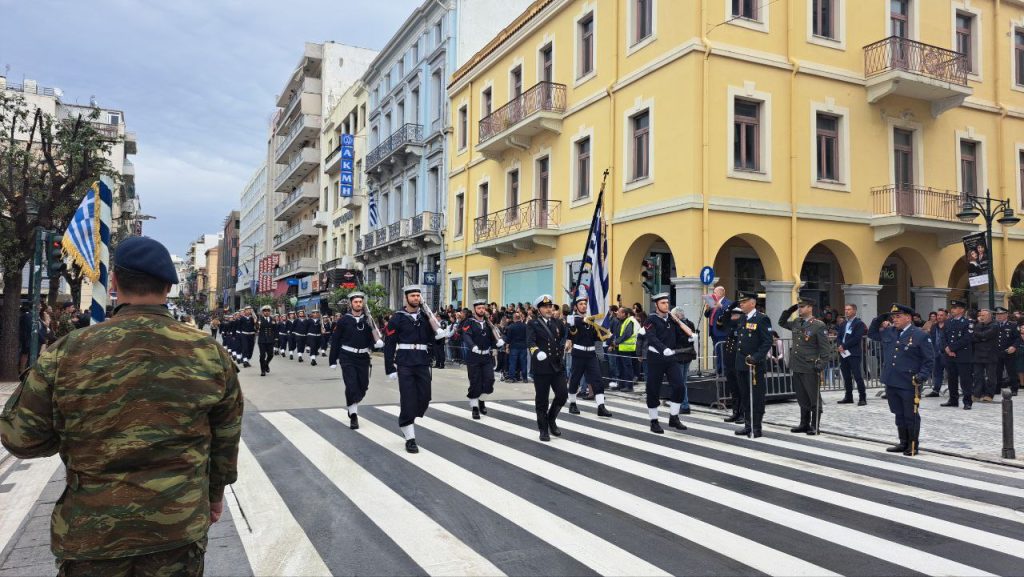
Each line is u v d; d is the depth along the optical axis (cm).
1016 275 2131
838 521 504
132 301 238
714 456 743
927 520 508
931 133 1850
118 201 2616
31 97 4256
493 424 950
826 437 882
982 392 1291
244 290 8906
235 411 251
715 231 1534
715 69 1559
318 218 4925
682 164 1555
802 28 1673
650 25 1717
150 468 221
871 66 1745
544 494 578
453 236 2802
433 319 790
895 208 1733
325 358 2659
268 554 437
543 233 2017
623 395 1346
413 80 3278
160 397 224
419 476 642
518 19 2323
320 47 5094
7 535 487
